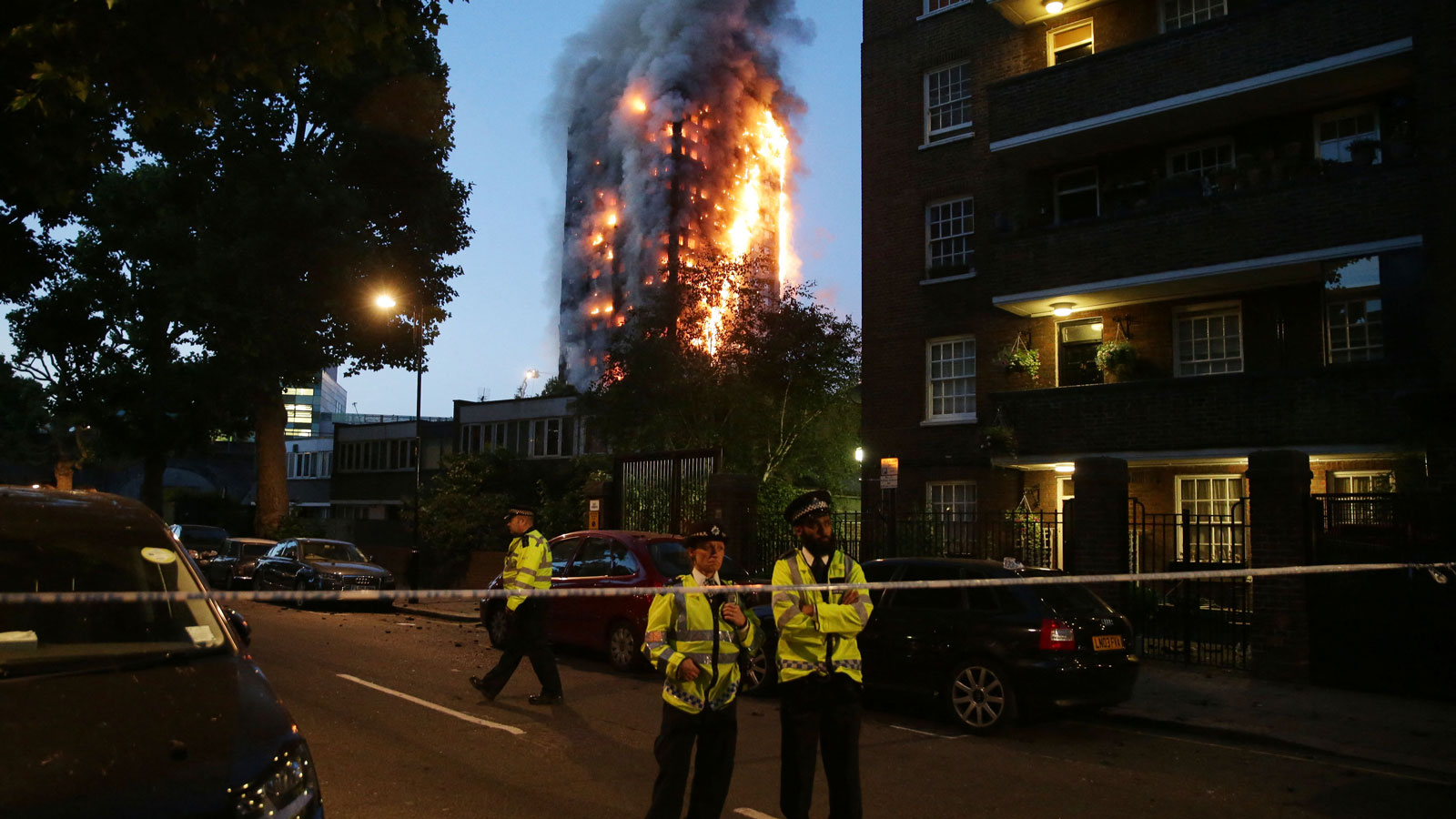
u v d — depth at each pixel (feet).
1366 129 55.36
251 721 12.94
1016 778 24.59
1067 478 62.75
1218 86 55.47
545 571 32.45
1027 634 29.63
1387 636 36.86
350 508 176.04
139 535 16.88
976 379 68.39
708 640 16.71
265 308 97.91
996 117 64.75
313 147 104.68
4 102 27.94
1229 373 54.08
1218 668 42.16
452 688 34.35
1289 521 39.78
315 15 27.40
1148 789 24.00
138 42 26.91
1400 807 23.09
